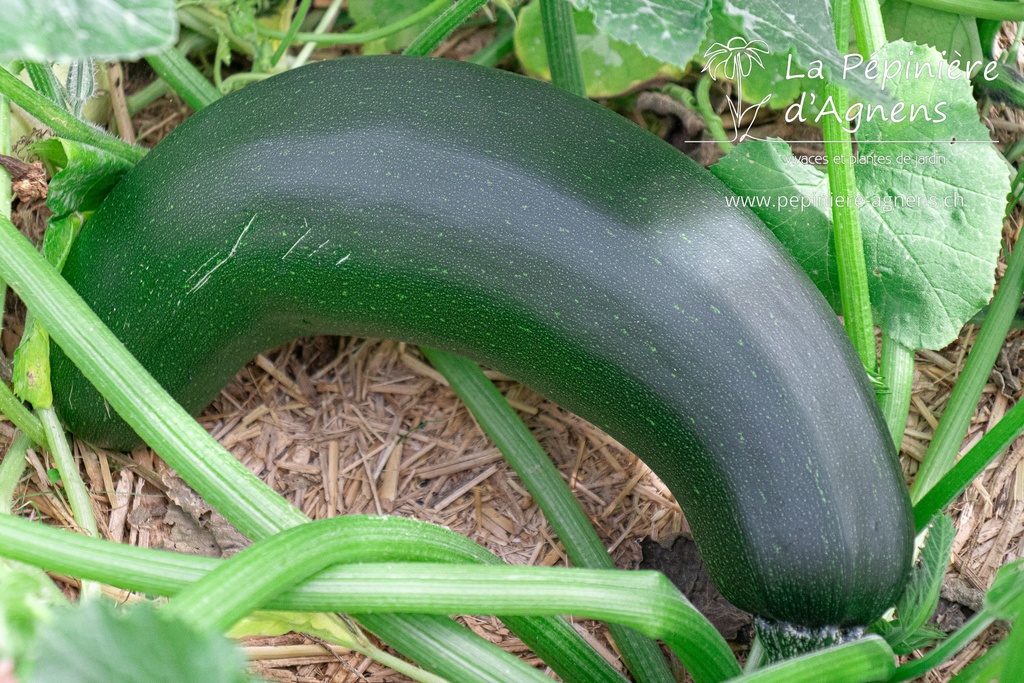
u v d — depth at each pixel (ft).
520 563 3.04
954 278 2.91
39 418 2.96
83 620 2.12
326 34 3.22
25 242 2.66
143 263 2.86
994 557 3.00
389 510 3.09
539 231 2.74
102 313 2.89
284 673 2.89
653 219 2.73
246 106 2.85
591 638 2.98
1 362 3.04
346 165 2.78
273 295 2.88
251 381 3.18
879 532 2.68
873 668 2.61
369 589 2.51
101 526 2.99
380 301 2.85
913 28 3.24
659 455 2.77
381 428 3.16
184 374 2.95
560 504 2.98
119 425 2.96
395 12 3.41
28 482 2.98
